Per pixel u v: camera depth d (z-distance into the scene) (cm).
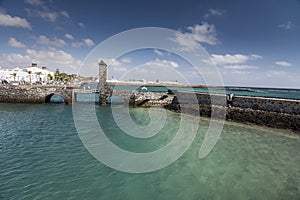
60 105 3681
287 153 1403
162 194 908
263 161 1267
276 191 937
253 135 1855
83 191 911
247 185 989
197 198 881
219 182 1016
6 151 1352
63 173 1066
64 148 1441
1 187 914
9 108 3238
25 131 1877
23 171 1073
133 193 910
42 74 8050
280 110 2175
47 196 863
